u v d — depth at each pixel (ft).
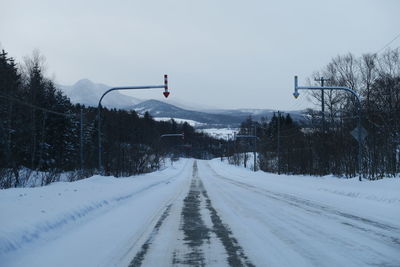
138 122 273.54
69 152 180.45
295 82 71.41
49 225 29.81
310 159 153.07
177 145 426.92
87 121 201.77
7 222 27.17
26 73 142.82
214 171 236.43
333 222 35.35
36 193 45.21
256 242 27.20
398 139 101.96
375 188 62.85
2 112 119.55
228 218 38.78
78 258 22.99
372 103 118.62
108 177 85.10
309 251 24.36
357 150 113.19
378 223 34.53
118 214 41.16
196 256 23.50
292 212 42.80
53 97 171.83
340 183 79.82
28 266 21.26
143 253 24.30
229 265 21.50
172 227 33.60
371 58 139.85
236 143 374.02
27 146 138.62
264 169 230.48
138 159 168.76
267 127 340.80
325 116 152.87
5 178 90.68
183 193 73.77
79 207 38.34
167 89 75.72
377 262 21.68
